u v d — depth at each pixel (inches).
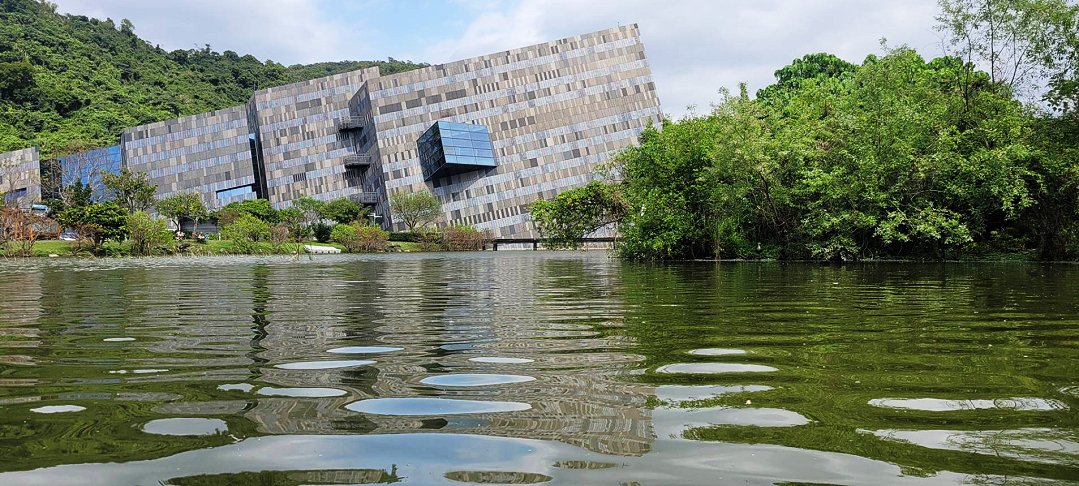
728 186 1060.5
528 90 3934.5
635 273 734.5
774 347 219.5
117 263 1286.9
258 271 902.4
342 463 102.2
